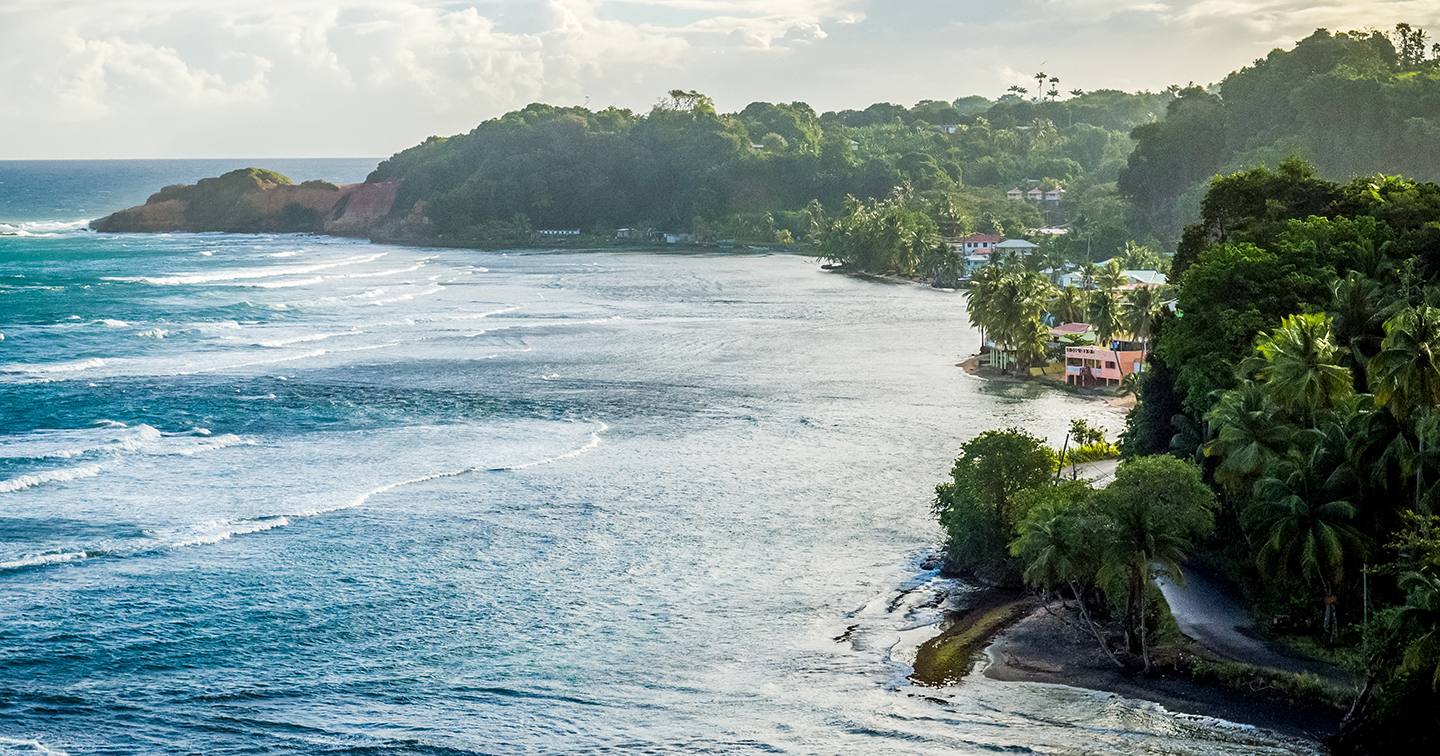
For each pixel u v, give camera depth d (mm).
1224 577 64000
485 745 46469
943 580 67875
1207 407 75688
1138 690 50938
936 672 54469
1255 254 84688
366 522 76688
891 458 96188
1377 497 53031
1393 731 43156
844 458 96125
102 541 71188
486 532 75312
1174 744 44875
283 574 66625
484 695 51625
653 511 80625
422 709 50094
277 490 83688
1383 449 52094
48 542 70688
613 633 59562
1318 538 51938
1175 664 53031
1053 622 59781
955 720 48312
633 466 92625
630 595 64938
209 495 81938
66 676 52500
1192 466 56688
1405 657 41156
